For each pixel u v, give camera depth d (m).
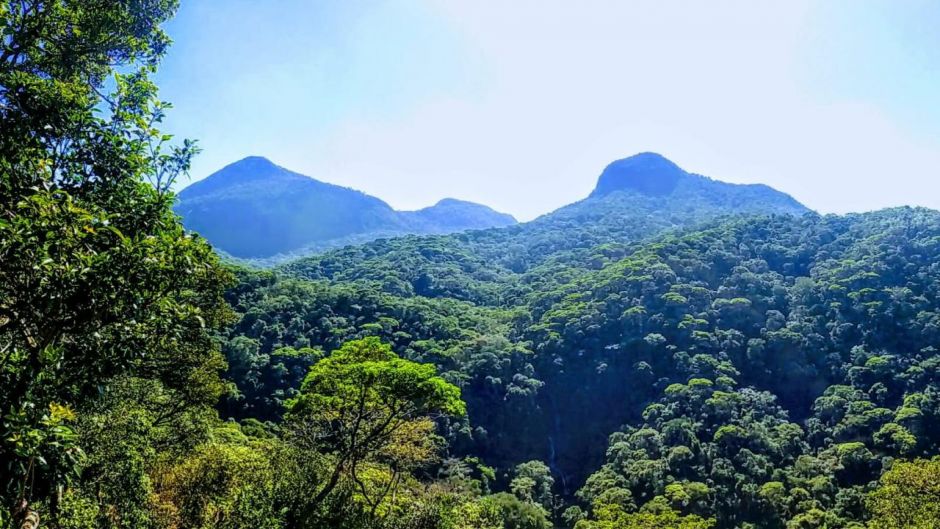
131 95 5.50
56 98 4.82
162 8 7.73
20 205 3.38
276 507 10.09
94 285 3.53
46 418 3.31
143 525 8.85
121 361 4.09
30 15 5.41
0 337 3.80
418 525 12.30
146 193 4.89
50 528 6.48
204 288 10.57
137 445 10.15
